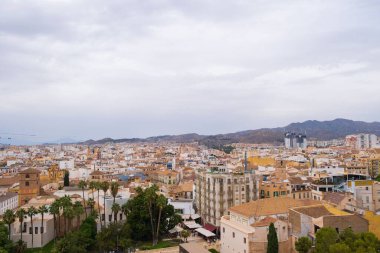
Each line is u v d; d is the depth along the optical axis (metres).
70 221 186.00
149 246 174.50
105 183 199.50
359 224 134.25
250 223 144.38
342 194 181.00
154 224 187.00
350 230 121.31
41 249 168.25
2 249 148.88
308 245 123.44
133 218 186.88
